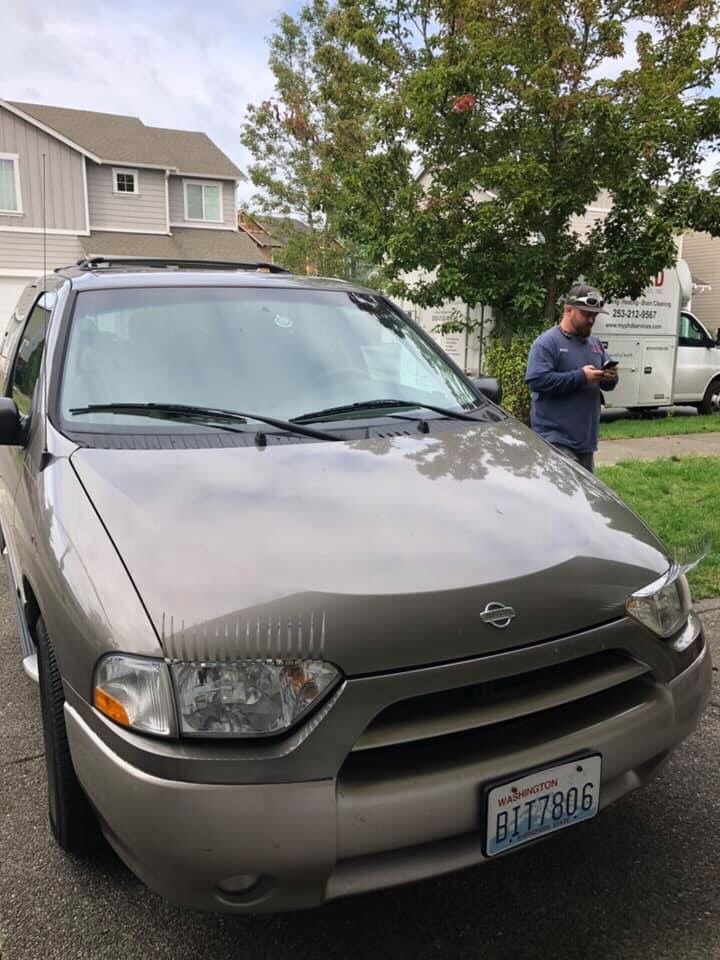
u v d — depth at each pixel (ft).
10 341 15.05
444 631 6.31
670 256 36.24
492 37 36.96
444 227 38.60
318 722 5.94
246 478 7.86
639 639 7.27
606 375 16.49
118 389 9.45
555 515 7.86
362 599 6.25
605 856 8.52
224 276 11.76
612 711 7.16
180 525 6.95
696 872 8.24
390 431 9.57
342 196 44.14
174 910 7.73
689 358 47.60
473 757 6.43
